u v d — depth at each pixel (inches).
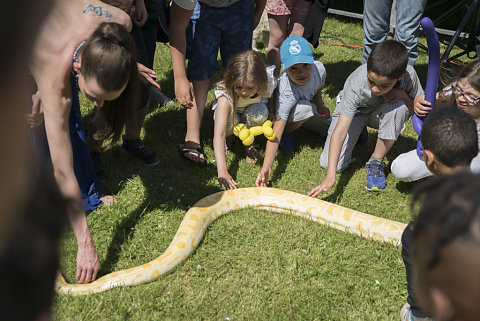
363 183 172.2
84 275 115.3
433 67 139.6
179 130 194.1
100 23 111.2
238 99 160.1
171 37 151.6
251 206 151.9
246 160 178.7
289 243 139.5
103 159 169.8
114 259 130.4
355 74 157.6
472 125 95.7
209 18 163.6
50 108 96.1
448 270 25.2
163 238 138.6
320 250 137.3
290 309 118.5
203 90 173.9
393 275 130.3
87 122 186.4
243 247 137.2
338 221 145.0
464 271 24.2
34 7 8.7
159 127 194.2
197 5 162.7
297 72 161.5
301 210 149.2
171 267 125.3
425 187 31.9
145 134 189.0
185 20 147.9
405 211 158.7
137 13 159.5
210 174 170.9
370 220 142.5
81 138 136.3
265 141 192.2
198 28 165.5
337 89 240.5
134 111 124.1
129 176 163.6
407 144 197.6
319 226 146.6
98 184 148.7
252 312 117.0
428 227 27.5
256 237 141.0
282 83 168.7
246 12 171.2
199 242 136.3
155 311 115.1
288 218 148.6
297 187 168.6
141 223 143.0
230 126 165.5
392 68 135.5
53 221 13.7
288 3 196.4
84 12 112.8
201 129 194.9
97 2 119.6
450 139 93.1
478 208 25.2
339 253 136.2
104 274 125.7
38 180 13.0
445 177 30.0
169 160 175.6
